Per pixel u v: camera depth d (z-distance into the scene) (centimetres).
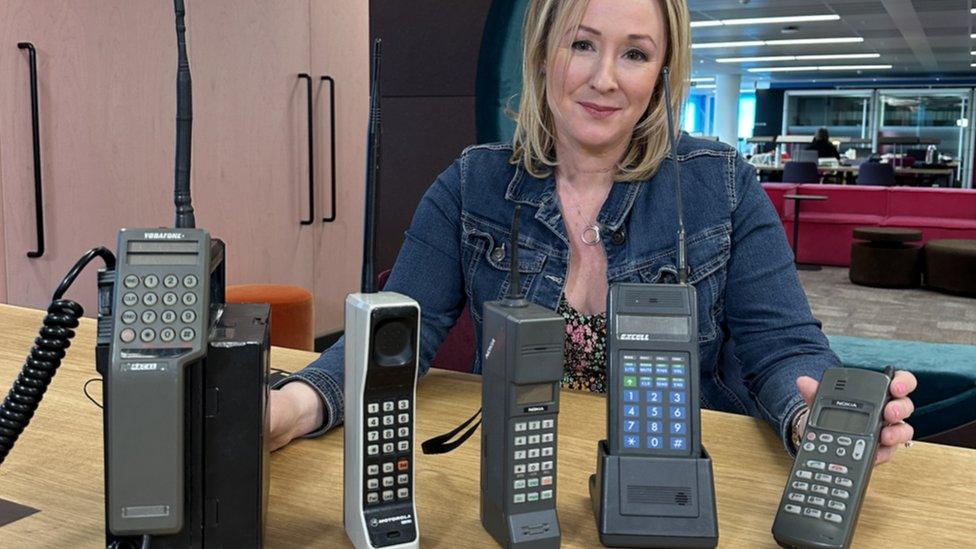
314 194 379
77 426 96
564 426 98
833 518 68
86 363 119
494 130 261
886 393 74
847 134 1738
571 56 105
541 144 118
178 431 57
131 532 58
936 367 183
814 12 934
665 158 116
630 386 73
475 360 126
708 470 71
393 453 67
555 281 117
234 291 287
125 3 287
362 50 398
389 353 65
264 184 351
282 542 70
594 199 117
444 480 83
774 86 1777
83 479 82
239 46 332
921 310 580
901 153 1548
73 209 277
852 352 196
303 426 92
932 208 748
